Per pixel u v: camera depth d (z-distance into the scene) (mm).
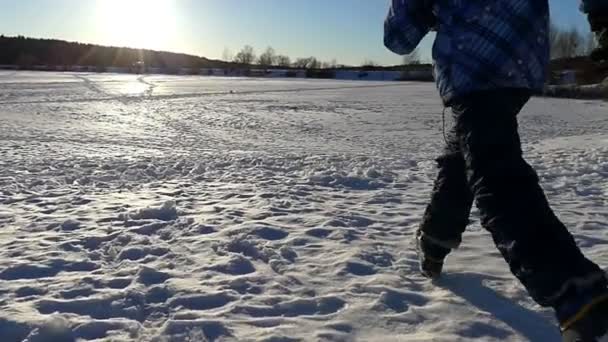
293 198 5621
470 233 4043
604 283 1893
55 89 44125
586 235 3941
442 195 2713
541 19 2365
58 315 2629
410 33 2572
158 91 44688
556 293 1897
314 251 3668
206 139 18062
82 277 3229
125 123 22703
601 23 2104
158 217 4816
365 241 3881
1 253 3754
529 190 2082
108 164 9047
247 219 4613
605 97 43688
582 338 1842
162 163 9109
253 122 24250
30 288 3059
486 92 2264
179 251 3717
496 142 2176
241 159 9555
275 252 3613
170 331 2463
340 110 30906
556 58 68188
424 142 17625
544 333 2408
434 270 2953
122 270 3336
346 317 2588
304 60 138250
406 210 5035
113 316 2688
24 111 26344
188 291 2938
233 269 3328
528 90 2301
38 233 4332
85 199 5805
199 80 68750
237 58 150625
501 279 3018
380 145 16531
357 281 3051
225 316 2617
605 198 5508
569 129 22047
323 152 13289
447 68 2367
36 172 8188
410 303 2740
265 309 2695
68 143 15258
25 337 2449
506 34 2273
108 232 4332
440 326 2477
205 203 5402
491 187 2117
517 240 1999
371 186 6477
